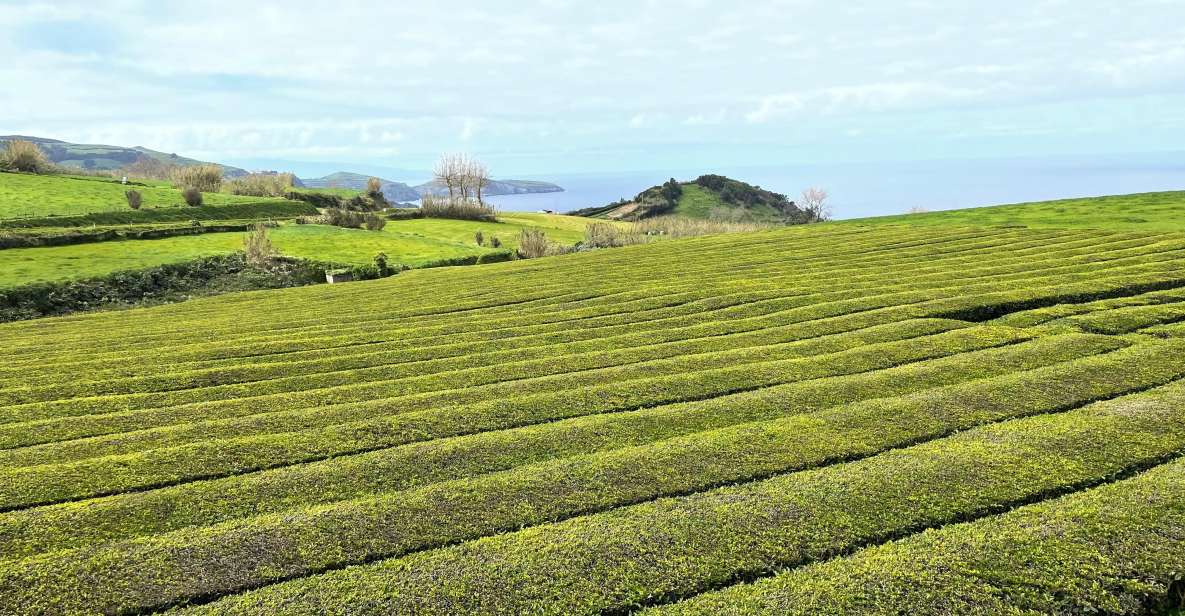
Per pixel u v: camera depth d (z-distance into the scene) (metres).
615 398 16.28
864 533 9.80
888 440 13.01
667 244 53.16
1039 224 49.34
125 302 40.41
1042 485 10.81
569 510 10.93
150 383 19.47
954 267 32.94
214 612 8.65
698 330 23.56
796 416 14.41
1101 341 18.67
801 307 25.86
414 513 10.95
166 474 12.83
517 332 25.14
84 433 15.43
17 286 37.72
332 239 62.09
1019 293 25.02
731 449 12.82
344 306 33.69
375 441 14.21
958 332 20.59
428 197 102.50
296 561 9.73
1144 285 25.48
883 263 35.62
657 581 8.97
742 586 8.79
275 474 12.63
